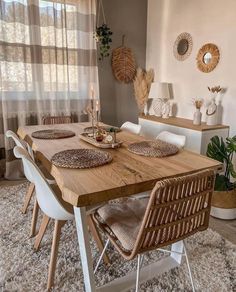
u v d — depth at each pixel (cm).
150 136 364
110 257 184
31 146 204
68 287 156
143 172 138
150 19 399
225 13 286
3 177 333
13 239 202
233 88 286
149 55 412
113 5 372
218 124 304
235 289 156
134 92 413
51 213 149
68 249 190
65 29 332
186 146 302
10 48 305
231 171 243
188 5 331
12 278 162
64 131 237
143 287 156
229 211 236
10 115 319
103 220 146
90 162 149
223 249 193
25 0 303
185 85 351
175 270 171
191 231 127
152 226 112
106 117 404
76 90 357
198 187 117
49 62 330
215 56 302
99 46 368
